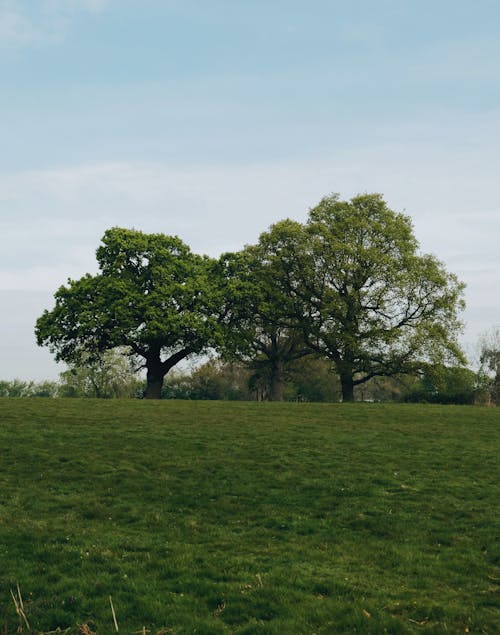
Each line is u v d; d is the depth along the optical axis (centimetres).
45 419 2977
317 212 5919
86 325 5338
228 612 1004
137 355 6281
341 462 2253
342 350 5775
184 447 2461
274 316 5972
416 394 6038
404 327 5706
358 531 1507
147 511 1667
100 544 1362
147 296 5469
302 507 1709
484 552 1338
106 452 2333
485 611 1012
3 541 1369
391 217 5831
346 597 1068
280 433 2831
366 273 5547
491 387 6481
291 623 953
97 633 930
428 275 5538
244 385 8669
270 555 1313
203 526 1540
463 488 1894
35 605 1024
